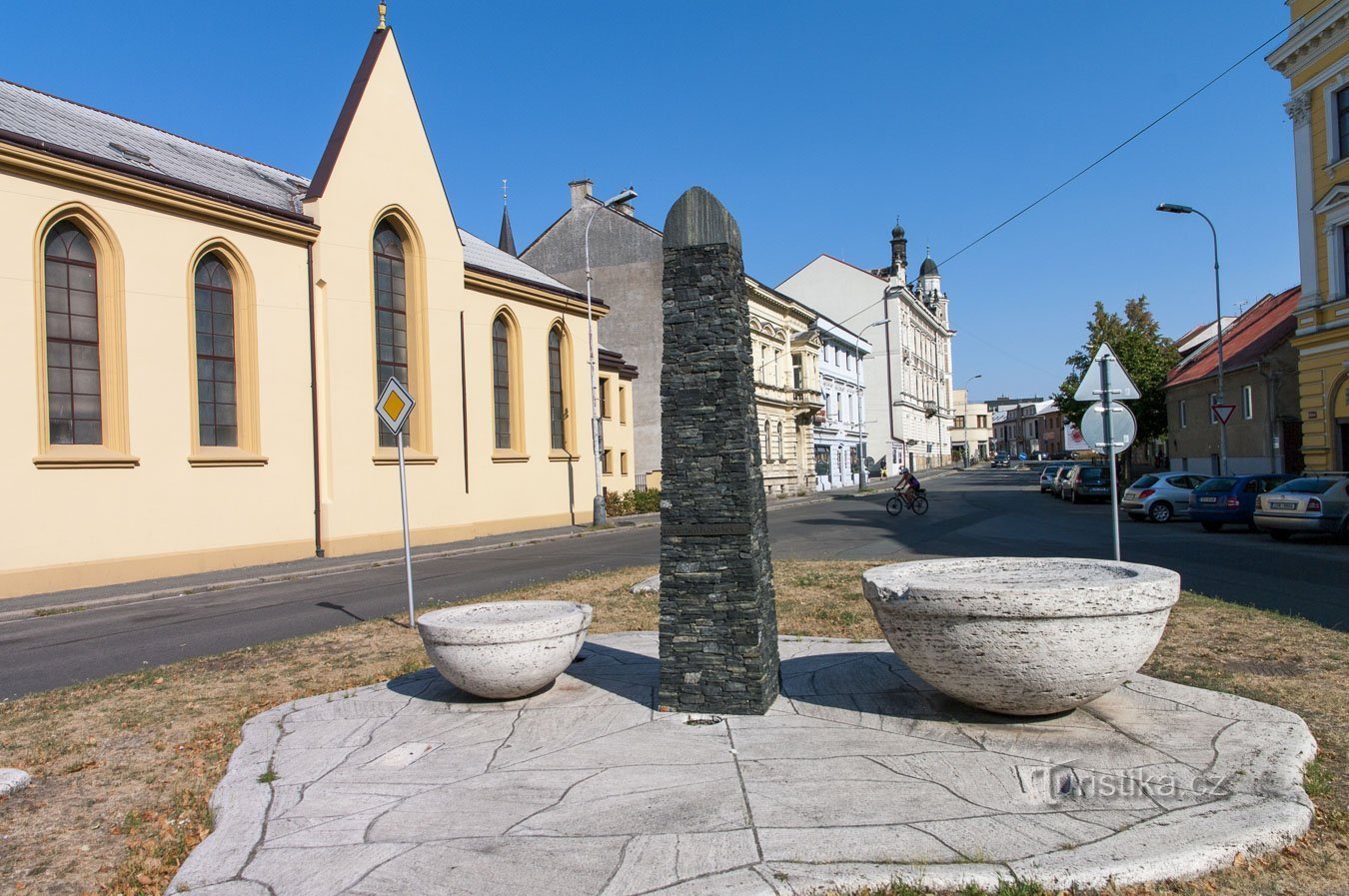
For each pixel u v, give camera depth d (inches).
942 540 786.8
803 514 1267.2
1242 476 812.0
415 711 256.8
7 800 201.5
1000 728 210.7
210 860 161.8
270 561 776.3
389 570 727.7
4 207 596.7
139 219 681.0
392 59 932.6
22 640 445.4
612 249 1617.9
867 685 256.8
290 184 983.6
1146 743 196.5
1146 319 1983.3
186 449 709.9
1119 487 1379.2
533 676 254.4
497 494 1077.1
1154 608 195.5
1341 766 186.7
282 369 799.7
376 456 877.8
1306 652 285.6
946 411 4709.6
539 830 166.4
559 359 1252.5
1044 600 190.5
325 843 166.7
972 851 147.1
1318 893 135.8
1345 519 659.4
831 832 157.4
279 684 308.5
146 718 267.4
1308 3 938.1
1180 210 1061.1
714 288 241.9
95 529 644.7
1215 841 146.3
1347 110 913.5
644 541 927.7
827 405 2342.5
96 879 160.6
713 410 240.2
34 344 613.3
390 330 932.6
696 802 175.0
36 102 748.0
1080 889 136.6
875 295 3097.9
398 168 927.7
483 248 1261.1
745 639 236.1
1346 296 924.6
